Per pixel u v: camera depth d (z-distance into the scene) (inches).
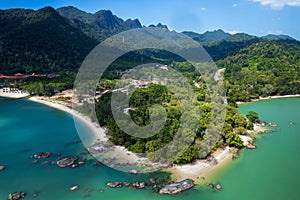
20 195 2187.5
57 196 2186.3
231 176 2469.2
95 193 2212.1
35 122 4347.9
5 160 2874.0
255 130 3818.9
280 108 5383.9
